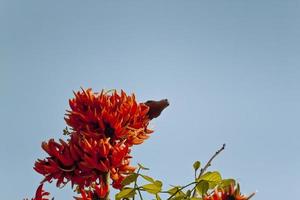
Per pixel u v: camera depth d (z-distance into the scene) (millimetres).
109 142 3934
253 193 4023
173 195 4047
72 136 3953
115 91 4059
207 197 4047
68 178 3906
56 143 3951
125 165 3922
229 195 4008
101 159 3816
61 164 3891
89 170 3855
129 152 3988
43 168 3920
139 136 4023
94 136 3879
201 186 4109
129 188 4008
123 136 3914
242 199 3994
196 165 4410
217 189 4188
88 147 3781
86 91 4043
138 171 3996
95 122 3936
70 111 3986
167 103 4129
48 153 3941
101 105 3984
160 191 4102
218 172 4168
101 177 3867
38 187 3912
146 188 4059
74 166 3879
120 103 4004
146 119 4059
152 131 4109
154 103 4148
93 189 3877
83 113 3961
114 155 3797
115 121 3854
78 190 4059
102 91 4059
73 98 4043
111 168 3811
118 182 4020
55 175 3895
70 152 3865
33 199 3910
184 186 4125
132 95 4031
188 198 4059
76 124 3982
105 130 3922
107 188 3848
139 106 3998
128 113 3941
